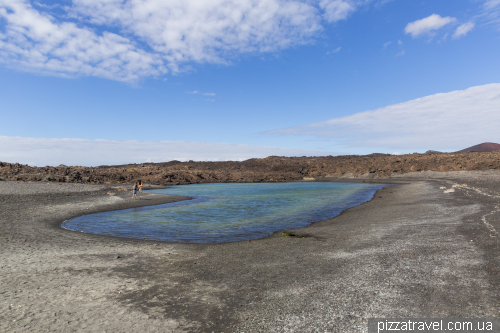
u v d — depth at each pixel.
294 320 4.98
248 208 25.61
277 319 5.05
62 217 18.94
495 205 17.25
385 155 122.19
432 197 25.19
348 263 8.24
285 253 9.94
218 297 6.13
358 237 11.94
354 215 19.42
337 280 6.90
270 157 138.50
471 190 26.81
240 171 115.88
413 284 6.34
